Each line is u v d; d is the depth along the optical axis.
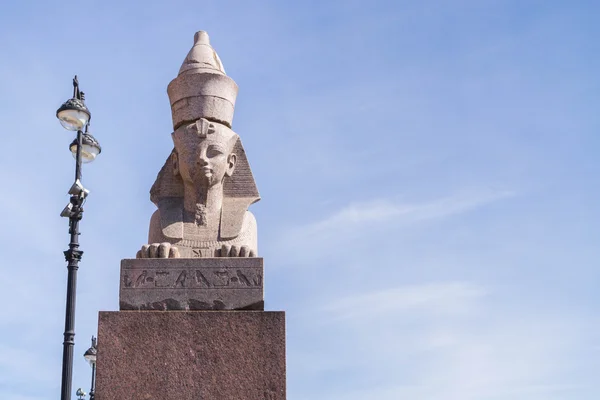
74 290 12.12
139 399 7.77
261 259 8.25
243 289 8.15
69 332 11.96
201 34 9.60
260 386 7.81
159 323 7.98
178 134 8.95
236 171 9.10
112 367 7.86
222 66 9.49
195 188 8.85
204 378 7.83
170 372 7.85
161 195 9.06
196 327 7.97
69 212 12.31
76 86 13.09
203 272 8.20
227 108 9.12
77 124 12.72
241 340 7.93
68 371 11.80
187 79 9.07
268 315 7.99
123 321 7.98
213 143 8.85
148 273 8.20
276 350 7.90
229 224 8.75
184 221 8.79
